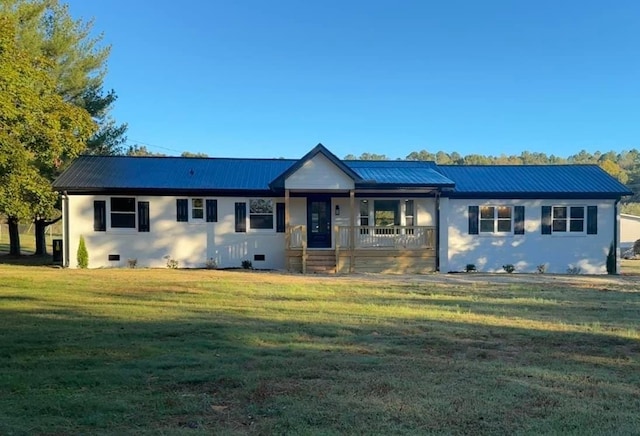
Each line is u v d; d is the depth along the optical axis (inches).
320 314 404.8
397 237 863.7
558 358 274.8
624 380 233.6
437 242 877.8
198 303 459.5
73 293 515.2
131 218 861.2
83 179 855.7
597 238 906.1
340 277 741.3
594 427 178.2
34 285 571.8
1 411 187.9
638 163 4586.6
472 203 895.1
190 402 200.2
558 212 908.0
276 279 685.9
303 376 235.5
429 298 511.5
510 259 898.1
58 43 986.1
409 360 266.2
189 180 882.8
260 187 874.1
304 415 186.9
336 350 287.6
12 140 654.5
